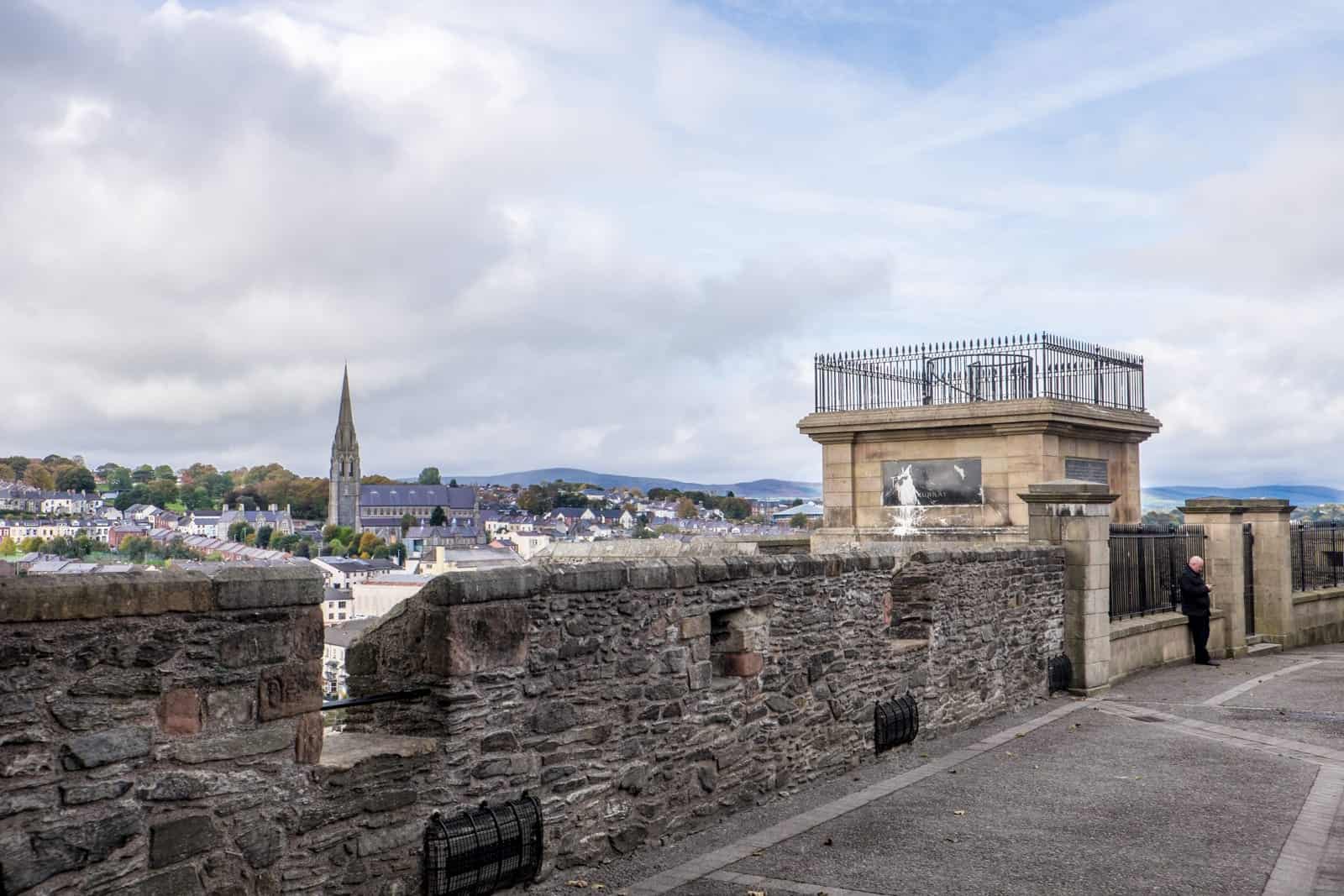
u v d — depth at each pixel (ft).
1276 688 55.01
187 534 498.28
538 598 24.57
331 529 644.69
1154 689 54.80
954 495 65.62
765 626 32.12
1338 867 25.93
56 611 16.14
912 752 39.11
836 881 24.85
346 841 20.35
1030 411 62.08
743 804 30.91
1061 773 35.83
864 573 37.29
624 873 25.35
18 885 15.74
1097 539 53.52
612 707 26.48
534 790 24.30
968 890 24.30
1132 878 25.21
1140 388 72.95
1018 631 48.32
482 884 22.77
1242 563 69.56
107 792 16.78
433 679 22.59
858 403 69.77
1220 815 30.71
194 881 17.88
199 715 18.04
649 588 27.58
